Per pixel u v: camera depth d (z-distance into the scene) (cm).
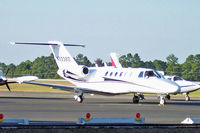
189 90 10881
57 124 4575
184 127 4441
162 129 4331
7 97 11225
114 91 9525
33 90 18138
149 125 4484
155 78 8925
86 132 4103
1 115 4412
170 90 8600
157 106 8444
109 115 6200
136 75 9212
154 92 8869
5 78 10094
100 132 4128
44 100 10088
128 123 4678
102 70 9962
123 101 10469
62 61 10356
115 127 4322
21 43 9869
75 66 10112
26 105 8094
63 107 7706
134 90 9219
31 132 3988
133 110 7225
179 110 7406
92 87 9938
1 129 4031
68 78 10356
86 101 10175
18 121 4519
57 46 10400
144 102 10106
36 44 10031
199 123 4781
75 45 10806
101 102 9775
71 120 5441
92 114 6322
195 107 8269
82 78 10062
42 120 5397
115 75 9612
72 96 12900
